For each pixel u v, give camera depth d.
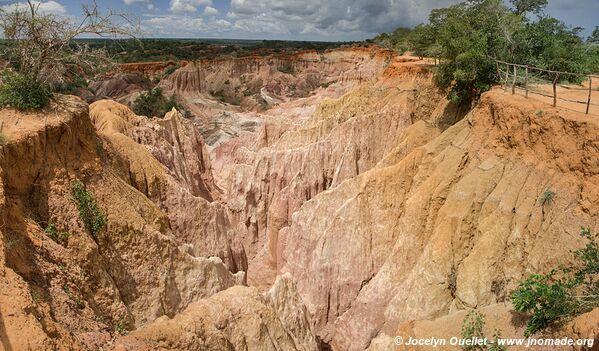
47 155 15.58
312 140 39.53
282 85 107.25
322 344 24.30
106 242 16.25
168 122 42.00
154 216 20.58
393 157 28.98
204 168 46.59
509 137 20.44
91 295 14.11
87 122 18.83
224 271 20.30
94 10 16.69
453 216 19.98
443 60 31.55
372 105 37.84
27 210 14.10
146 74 103.19
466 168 21.83
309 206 28.67
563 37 31.50
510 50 27.69
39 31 16.31
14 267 11.53
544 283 14.35
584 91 23.33
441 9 40.62
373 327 21.81
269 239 35.12
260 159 37.66
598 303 12.89
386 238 24.64
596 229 15.27
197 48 163.12
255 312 16.02
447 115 29.62
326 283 24.94
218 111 90.25
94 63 19.48
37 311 9.85
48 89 17.41
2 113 15.70
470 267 18.06
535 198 17.91
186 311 14.89
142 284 16.69
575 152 17.02
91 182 17.22
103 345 12.06
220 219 28.39
